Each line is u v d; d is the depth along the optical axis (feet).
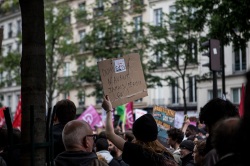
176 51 89.71
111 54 95.61
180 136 23.45
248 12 53.98
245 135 8.49
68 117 16.87
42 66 12.59
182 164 20.85
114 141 14.80
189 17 79.77
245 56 102.94
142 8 108.99
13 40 173.47
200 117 13.29
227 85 104.99
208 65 38.73
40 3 12.76
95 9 111.34
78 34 147.95
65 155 12.51
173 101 120.26
